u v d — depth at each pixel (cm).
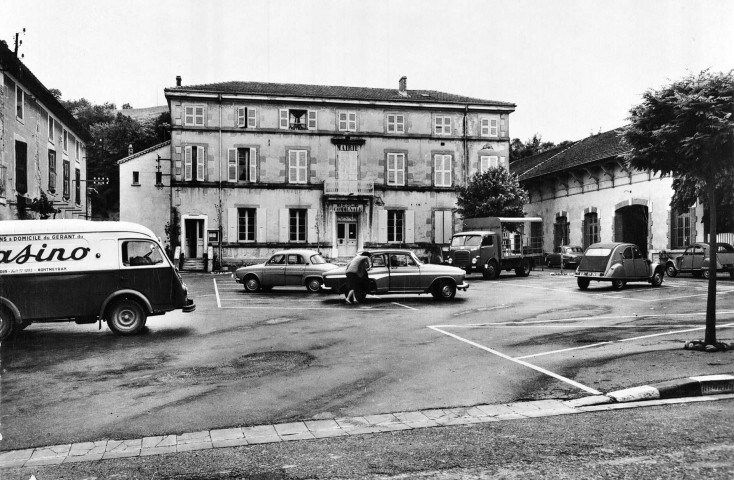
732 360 848
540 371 828
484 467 467
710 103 871
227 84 3688
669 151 933
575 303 1717
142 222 3800
